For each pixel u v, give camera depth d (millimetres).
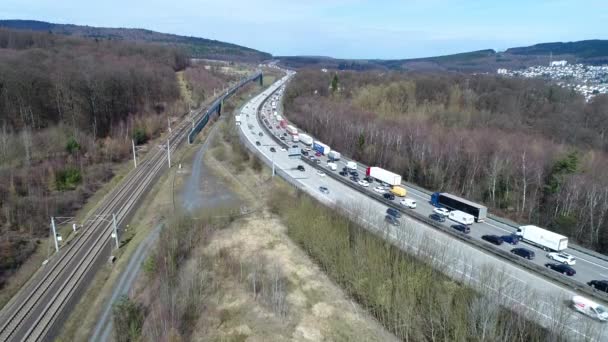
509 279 55188
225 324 53188
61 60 163000
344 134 141875
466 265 59375
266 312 55594
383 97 198250
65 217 86500
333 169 114500
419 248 59406
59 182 98750
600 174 94812
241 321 53750
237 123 170125
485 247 65062
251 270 65688
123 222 85250
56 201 89500
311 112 175125
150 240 75938
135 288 61812
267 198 96312
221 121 185125
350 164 114750
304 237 72562
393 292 53750
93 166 117625
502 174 98812
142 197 98938
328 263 65375
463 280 53719
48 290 60000
